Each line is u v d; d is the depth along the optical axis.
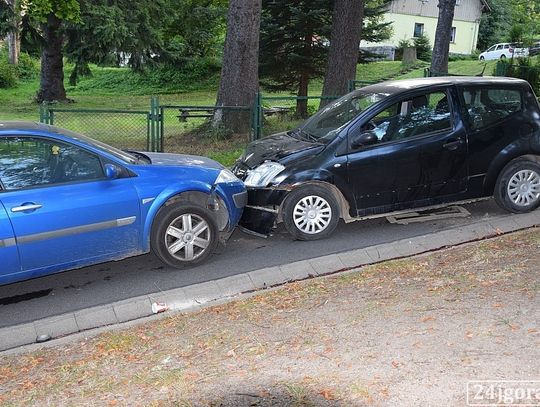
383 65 40.53
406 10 49.25
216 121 12.62
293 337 4.20
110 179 5.66
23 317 5.32
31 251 5.30
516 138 7.20
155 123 11.09
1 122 5.68
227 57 13.38
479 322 4.03
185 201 6.14
